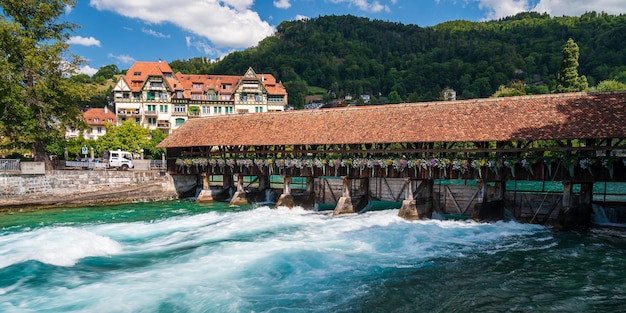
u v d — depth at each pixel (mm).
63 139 39094
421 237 21484
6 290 13992
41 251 17797
